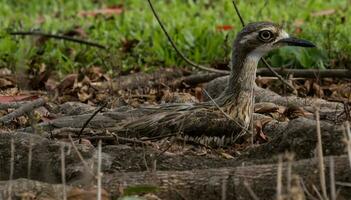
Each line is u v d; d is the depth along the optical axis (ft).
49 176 35.19
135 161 35.78
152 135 40.22
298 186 30.25
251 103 41.98
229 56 58.59
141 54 59.98
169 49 59.82
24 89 52.24
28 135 37.17
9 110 47.85
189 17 68.69
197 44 61.00
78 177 34.47
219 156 38.86
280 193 29.78
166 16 68.54
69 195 31.96
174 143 39.81
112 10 70.49
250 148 36.83
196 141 40.40
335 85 54.39
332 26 62.03
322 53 56.44
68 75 55.31
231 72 42.60
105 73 57.52
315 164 32.07
